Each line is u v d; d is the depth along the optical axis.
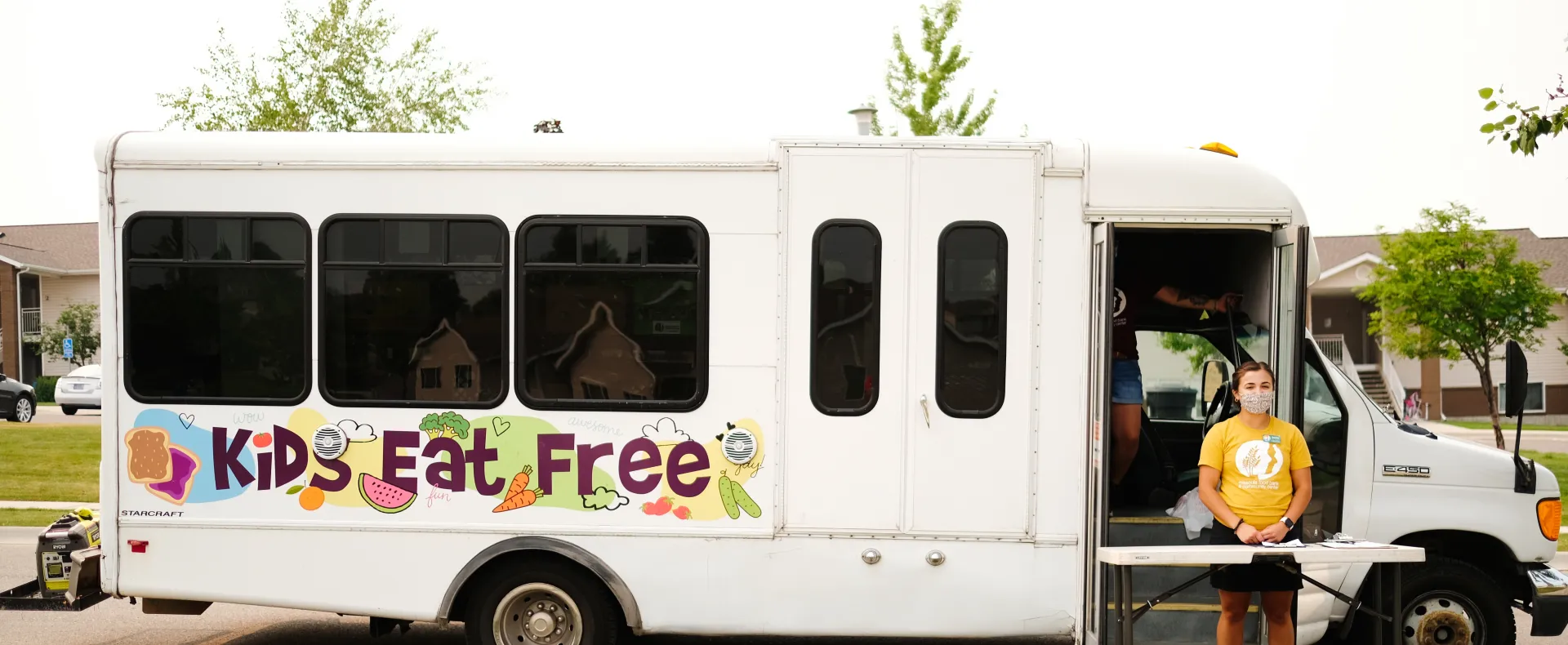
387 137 5.08
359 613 5.07
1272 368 4.98
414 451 5.05
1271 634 4.73
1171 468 5.69
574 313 5.02
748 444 4.96
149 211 5.09
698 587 5.00
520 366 5.02
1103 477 4.75
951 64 11.37
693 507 4.99
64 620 6.69
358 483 5.06
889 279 4.93
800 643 6.24
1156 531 4.98
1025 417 4.91
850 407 4.95
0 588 7.44
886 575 4.95
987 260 4.93
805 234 4.95
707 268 4.97
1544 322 19.42
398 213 5.04
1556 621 5.25
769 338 4.96
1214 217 4.90
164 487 5.12
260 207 5.07
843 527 4.95
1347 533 5.18
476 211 5.03
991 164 4.93
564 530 5.02
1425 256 19.52
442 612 5.04
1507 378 5.25
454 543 5.04
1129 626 4.36
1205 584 4.99
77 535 5.51
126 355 5.11
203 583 5.11
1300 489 4.54
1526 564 5.29
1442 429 25.14
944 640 6.16
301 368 5.07
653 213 4.99
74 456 14.28
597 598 5.10
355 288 5.06
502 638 5.15
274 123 12.22
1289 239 4.90
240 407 5.08
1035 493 4.92
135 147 5.09
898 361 4.93
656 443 5.00
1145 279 5.91
